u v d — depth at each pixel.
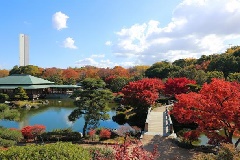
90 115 24.17
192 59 108.38
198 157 10.62
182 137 21.22
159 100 48.06
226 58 72.50
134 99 34.41
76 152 9.31
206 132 18.44
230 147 10.30
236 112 16.44
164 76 86.50
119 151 7.11
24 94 61.62
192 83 44.41
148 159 7.00
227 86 17.55
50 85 77.94
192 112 18.31
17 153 8.88
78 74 101.94
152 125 26.86
